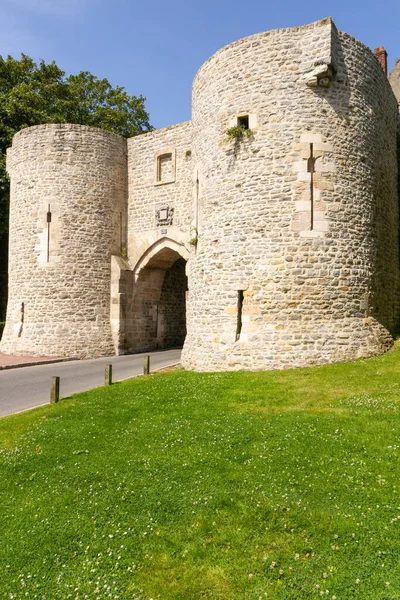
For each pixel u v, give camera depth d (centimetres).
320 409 726
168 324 2028
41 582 371
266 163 1151
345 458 534
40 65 2552
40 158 1752
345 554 378
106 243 1775
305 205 1120
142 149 1827
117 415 766
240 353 1126
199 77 1350
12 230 1816
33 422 749
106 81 2855
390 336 1220
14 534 432
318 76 1127
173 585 359
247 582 355
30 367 1423
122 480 523
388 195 1344
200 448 592
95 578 372
